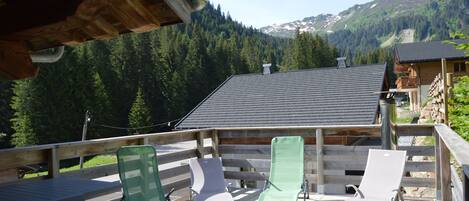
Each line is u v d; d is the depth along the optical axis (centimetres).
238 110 1573
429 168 511
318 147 580
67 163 2422
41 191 234
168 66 4569
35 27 175
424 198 510
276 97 1639
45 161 381
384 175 460
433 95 988
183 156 577
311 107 1445
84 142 416
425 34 18375
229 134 643
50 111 3041
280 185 513
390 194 435
